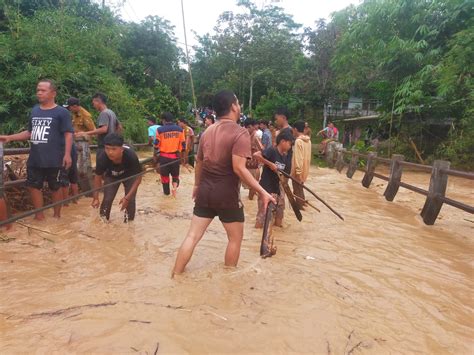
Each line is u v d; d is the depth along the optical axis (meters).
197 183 3.67
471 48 13.98
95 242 4.46
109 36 16.36
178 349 2.30
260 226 5.48
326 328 2.65
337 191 9.80
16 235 4.60
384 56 17.55
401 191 9.99
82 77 13.93
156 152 9.49
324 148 18.97
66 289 3.12
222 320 2.65
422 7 16.36
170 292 3.05
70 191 6.54
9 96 12.24
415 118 18.27
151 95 22.45
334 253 4.48
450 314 3.08
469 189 11.66
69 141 5.20
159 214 5.99
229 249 3.66
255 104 36.94
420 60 16.33
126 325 2.52
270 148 5.36
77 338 2.37
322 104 33.97
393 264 4.23
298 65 33.28
